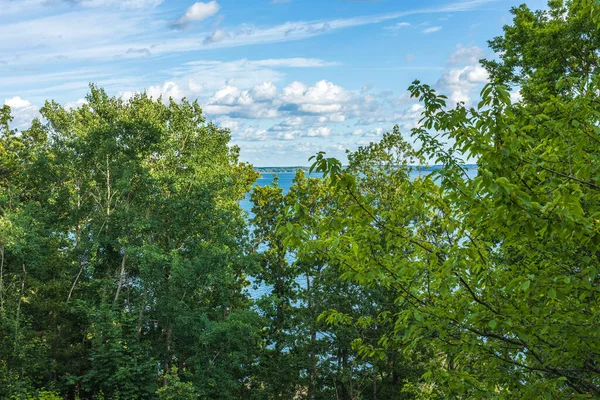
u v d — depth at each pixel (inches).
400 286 228.2
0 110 1595.7
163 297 1107.3
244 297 1412.4
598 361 206.1
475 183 173.8
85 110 1505.9
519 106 202.1
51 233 1286.9
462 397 262.7
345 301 969.5
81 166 1333.7
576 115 206.4
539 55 704.4
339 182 190.9
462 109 192.7
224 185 1374.3
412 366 964.6
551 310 213.6
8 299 1117.7
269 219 1371.8
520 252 236.1
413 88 215.2
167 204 1244.5
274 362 1214.9
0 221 1112.8
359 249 223.9
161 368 1206.9
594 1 235.3
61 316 1195.9
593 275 181.6
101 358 1066.1
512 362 215.9
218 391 1026.7
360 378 1037.2
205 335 1055.0
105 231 1267.2
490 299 222.7
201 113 1481.3
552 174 201.3
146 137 1316.4
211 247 1184.2
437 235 249.3
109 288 1256.8
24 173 1409.9
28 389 1010.1
